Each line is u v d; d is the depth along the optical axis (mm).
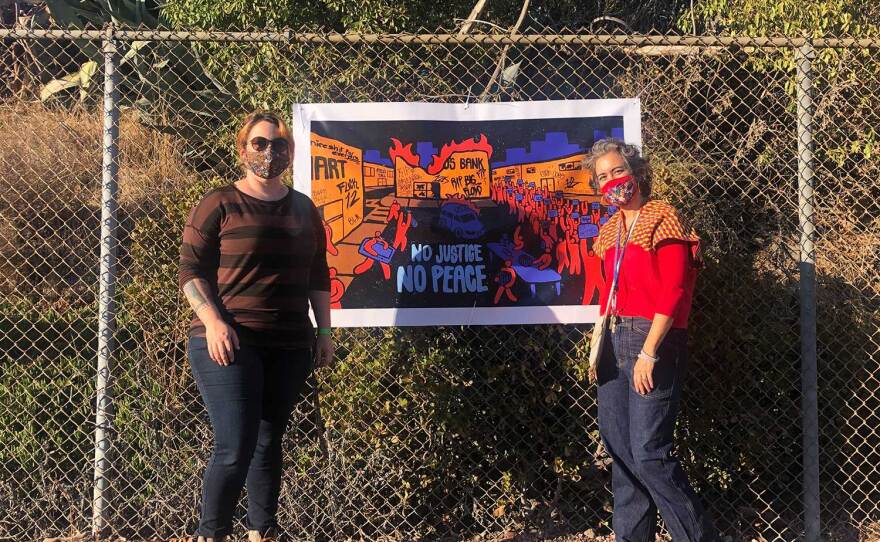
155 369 3926
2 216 5582
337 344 3926
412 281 3807
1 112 6809
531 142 3812
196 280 3098
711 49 4289
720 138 5191
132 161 5312
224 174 4387
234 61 5516
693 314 3893
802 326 3803
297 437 3963
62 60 8016
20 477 3990
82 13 8258
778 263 4121
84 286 5297
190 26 7391
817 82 4832
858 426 4070
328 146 3791
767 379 3934
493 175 3809
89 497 3967
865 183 4816
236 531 3914
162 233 3908
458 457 3965
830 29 6609
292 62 4309
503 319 3811
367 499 3939
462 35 3762
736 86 5266
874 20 6848
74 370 4105
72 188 5820
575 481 3975
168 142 5250
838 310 4285
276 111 4562
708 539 3258
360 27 7496
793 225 4176
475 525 4023
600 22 9688
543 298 3811
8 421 4031
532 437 3959
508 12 9203
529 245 3814
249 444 3092
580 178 3820
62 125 6426
